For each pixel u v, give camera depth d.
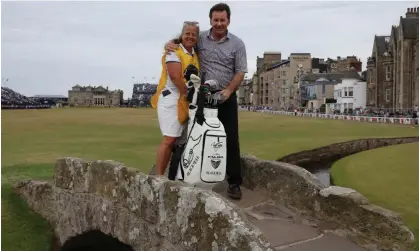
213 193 4.48
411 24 79.81
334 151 26.39
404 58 78.56
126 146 23.80
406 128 43.41
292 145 25.78
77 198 7.32
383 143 30.95
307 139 29.97
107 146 23.83
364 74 122.88
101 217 6.46
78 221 7.28
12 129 36.78
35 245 8.06
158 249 5.06
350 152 27.97
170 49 5.78
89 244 7.89
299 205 5.98
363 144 29.94
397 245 4.85
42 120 51.12
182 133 5.96
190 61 5.85
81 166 7.25
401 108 78.69
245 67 6.19
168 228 4.88
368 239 5.07
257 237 3.96
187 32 5.89
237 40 6.18
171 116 5.86
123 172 5.92
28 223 8.79
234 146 6.38
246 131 38.12
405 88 78.69
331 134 35.16
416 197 11.45
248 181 6.97
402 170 16.08
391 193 11.98
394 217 4.94
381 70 90.56
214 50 6.09
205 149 5.34
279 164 6.48
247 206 6.18
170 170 5.96
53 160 17.64
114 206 6.10
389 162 18.31
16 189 10.23
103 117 60.81
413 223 9.01
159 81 6.10
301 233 5.29
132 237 5.62
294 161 21.91
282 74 152.75
